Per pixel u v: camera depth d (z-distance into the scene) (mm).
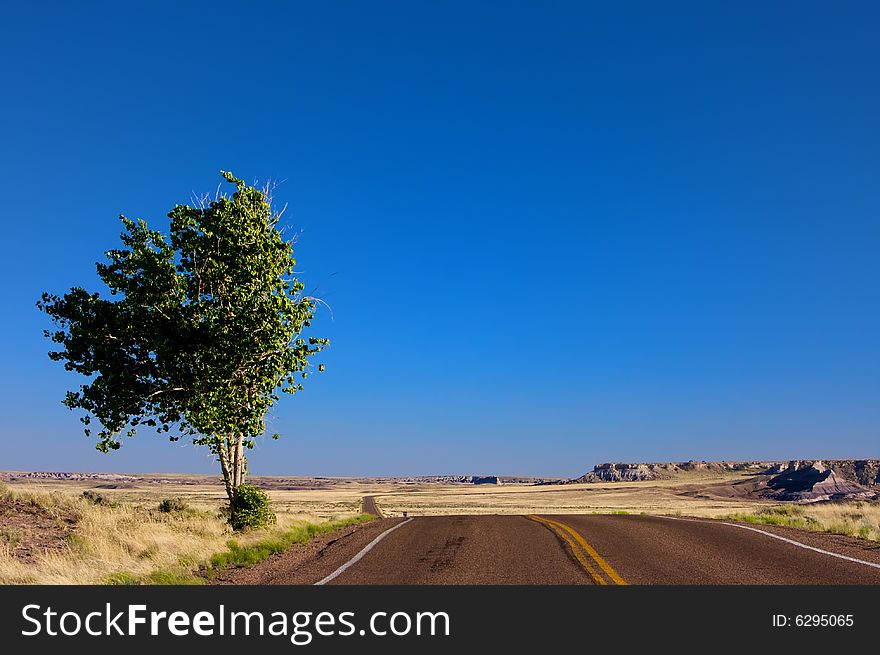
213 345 18578
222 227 19375
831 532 18656
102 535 14672
